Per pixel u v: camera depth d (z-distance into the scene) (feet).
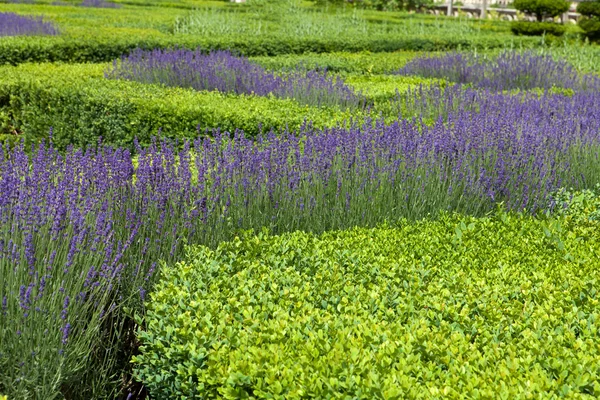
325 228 19.69
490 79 47.50
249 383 10.07
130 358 14.82
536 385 9.59
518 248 16.10
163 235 16.92
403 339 11.02
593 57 64.34
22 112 33.88
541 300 12.84
